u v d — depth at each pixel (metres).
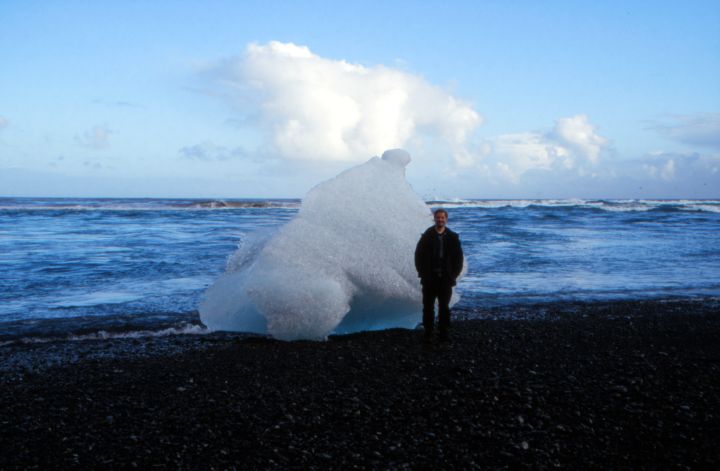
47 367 6.57
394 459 3.90
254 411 4.91
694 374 5.86
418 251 7.32
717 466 3.73
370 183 8.61
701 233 27.56
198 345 7.63
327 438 4.28
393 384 5.62
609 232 28.08
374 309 8.07
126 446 4.21
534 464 3.78
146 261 16.62
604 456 3.90
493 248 20.30
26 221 36.25
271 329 7.51
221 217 42.75
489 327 8.52
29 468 3.88
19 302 10.93
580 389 5.31
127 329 8.76
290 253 7.75
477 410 4.81
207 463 3.90
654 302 10.99
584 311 10.08
